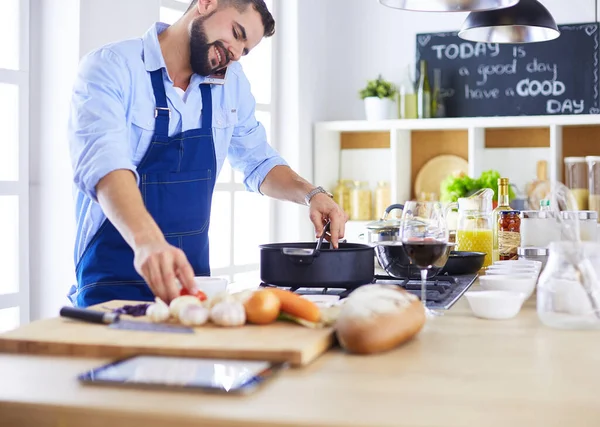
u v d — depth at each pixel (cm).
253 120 260
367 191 479
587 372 113
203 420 93
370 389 104
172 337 129
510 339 139
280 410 94
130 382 105
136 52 219
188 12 227
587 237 239
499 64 473
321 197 237
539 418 91
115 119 198
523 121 443
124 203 174
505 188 291
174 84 231
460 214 275
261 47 455
